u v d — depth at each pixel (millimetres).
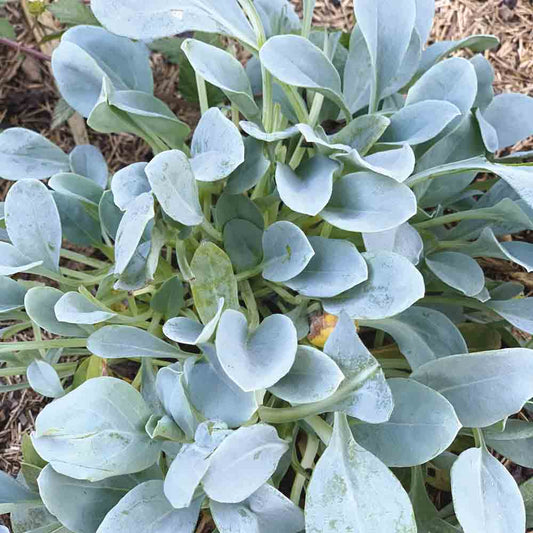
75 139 483
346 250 302
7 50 497
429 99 342
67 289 367
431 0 380
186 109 488
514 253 348
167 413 289
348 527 256
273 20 397
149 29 306
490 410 288
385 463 287
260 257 339
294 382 281
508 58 495
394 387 292
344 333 281
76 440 266
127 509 269
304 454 347
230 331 278
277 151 368
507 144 373
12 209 320
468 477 276
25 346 326
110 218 354
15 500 316
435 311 333
